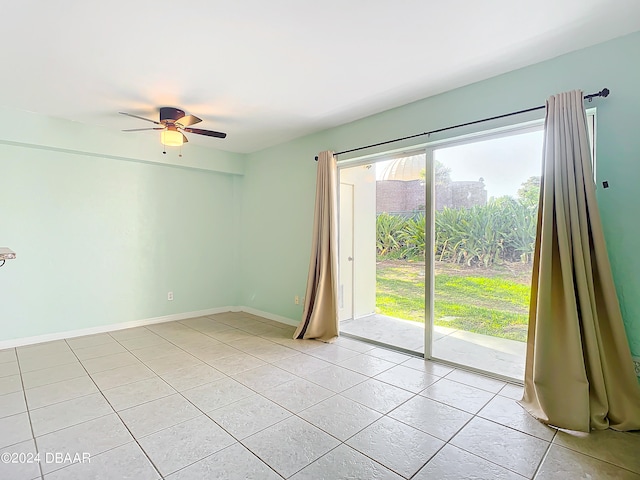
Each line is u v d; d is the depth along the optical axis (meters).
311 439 2.07
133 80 2.92
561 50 2.48
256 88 3.09
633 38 2.28
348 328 4.27
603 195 2.40
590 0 1.93
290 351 3.65
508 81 2.80
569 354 2.25
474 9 2.01
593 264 2.33
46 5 1.94
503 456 1.92
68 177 4.13
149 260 4.78
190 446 2.00
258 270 5.32
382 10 2.01
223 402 2.53
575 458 1.90
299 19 2.09
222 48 2.42
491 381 2.89
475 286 3.14
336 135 4.16
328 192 4.10
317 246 4.20
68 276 4.14
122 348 3.75
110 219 4.45
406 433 2.13
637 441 2.05
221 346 3.82
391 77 2.88
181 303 5.10
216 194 5.45
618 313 2.23
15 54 2.48
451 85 3.04
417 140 3.39
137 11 2.00
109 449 1.97
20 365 3.24
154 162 4.68
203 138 4.66
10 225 3.77
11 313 3.79
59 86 3.03
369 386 2.80
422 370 3.13
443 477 1.75
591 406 2.21
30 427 2.19
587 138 2.32
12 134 3.59
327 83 2.99
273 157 5.04
